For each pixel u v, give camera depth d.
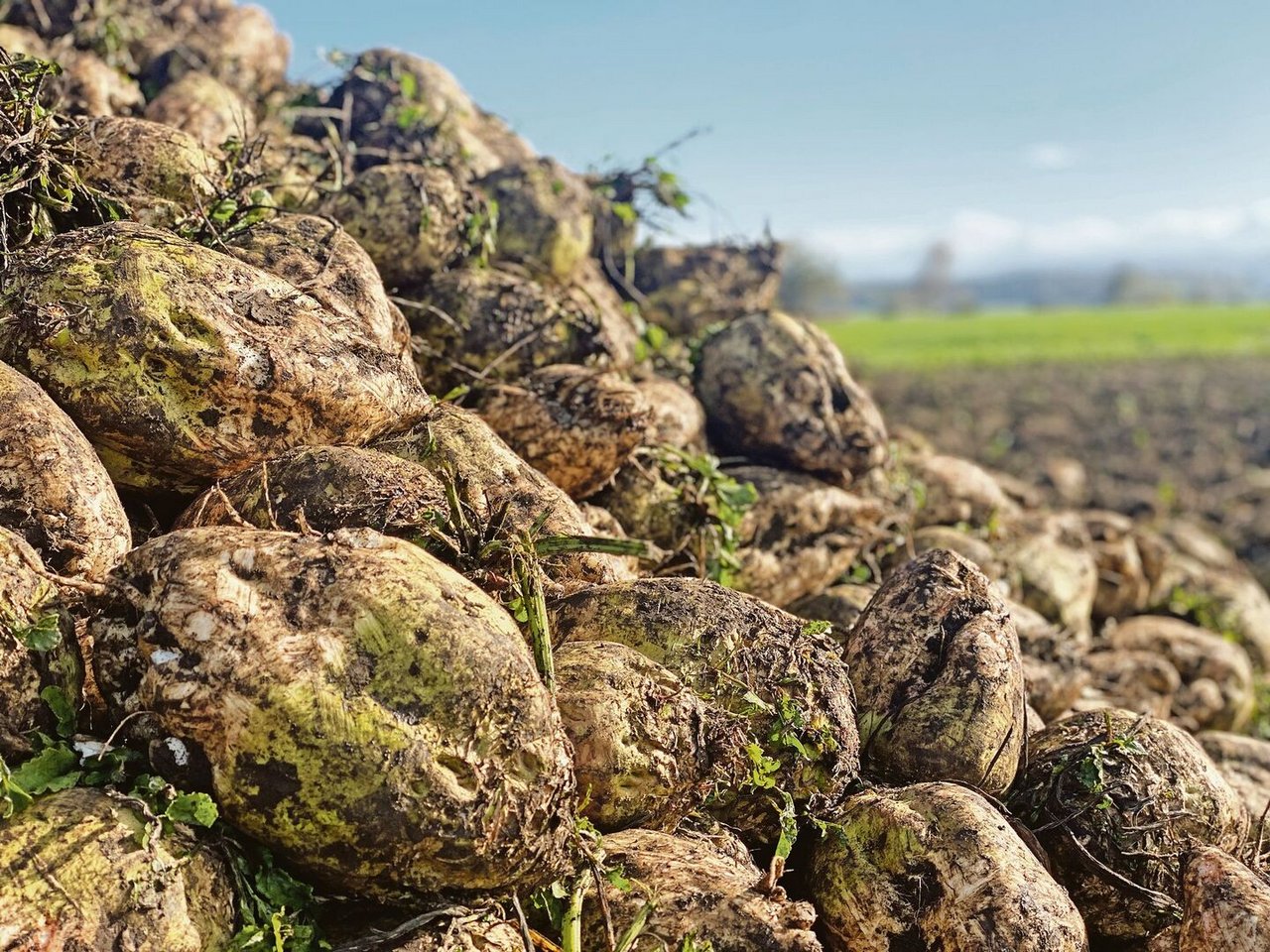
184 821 0.55
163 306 0.66
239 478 0.68
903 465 1.29
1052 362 6.92
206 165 0.86
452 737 0.55
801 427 1.04
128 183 0.82
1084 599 1.30
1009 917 0.61
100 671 0.57
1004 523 1.31
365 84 1.23
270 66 1.37
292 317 0.70
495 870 0.56
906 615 0.77
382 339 0.78
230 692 0.54
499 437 0.83
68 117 0.85
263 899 0.56
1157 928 0.73
